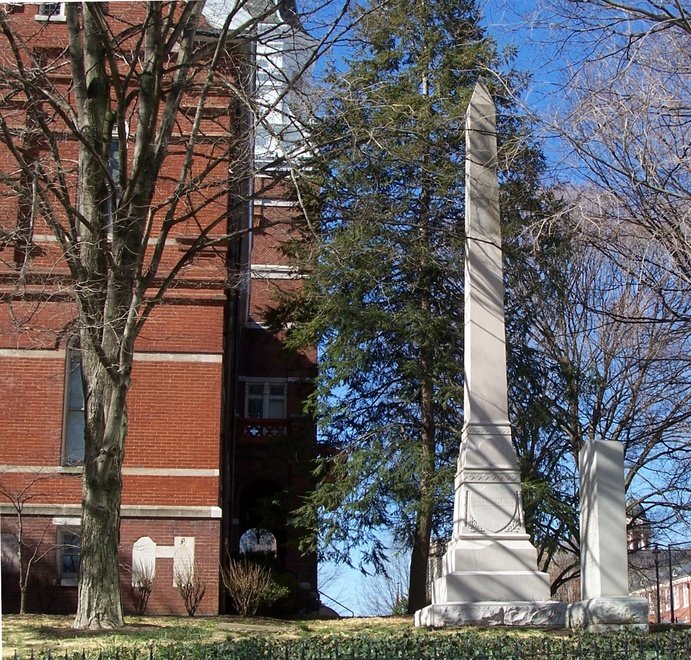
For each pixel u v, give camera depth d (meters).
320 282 26.45
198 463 24.12
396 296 26.98
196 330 24.78
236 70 20.62
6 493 22.42
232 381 30.42
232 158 21.34
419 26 27.92
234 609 25.31
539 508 25.95
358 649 10.96
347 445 27.64
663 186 13.63
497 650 10.86
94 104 17.86
